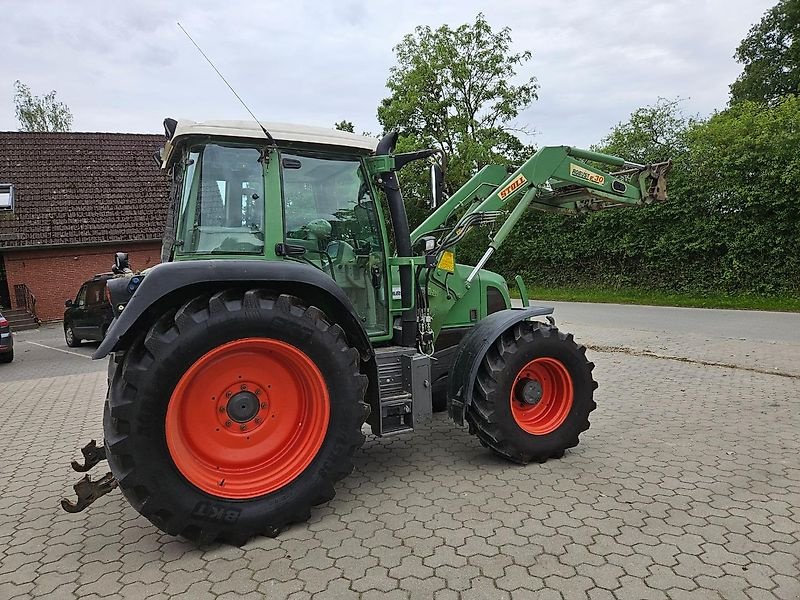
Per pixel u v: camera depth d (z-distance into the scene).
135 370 2.96
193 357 3.05
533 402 4.30
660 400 6.00
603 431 4.99
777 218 13.60
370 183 4.08
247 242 3.60
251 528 3.18
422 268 4.48
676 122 19.02
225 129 3.53
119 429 2.95
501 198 4.93
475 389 4.16
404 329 4.20
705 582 2.67
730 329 10.65
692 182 15.12
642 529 3.19
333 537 3.24
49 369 10.33
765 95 30.22
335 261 3.95
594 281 18.45
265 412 3.42
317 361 3.36
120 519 3.65
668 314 13.18
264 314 3.20
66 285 19.30
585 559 2.89
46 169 20.75
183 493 3.05
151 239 19.88
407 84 24.05
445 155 4.59
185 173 3.58
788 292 13.70
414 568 2.87
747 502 3.49
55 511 3.82
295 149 3.79
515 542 3.09
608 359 8.44
